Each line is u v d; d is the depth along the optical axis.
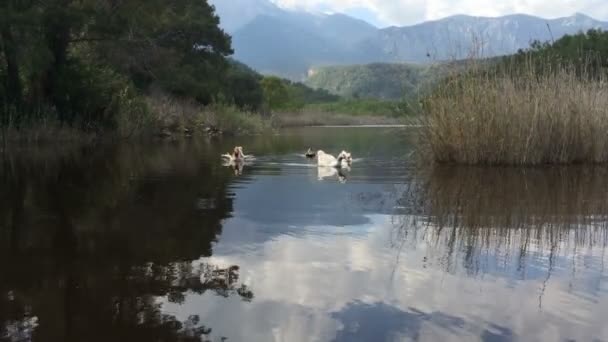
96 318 3.34
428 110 12.12
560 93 11.75
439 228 5.73
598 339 3.08
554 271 4.26
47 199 7.46
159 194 7.93
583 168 10.91
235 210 6.68
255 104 46.88
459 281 4.02
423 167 11.41
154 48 32.50
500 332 3.17
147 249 4.86
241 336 3.11
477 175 10.05
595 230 5.62
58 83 20.50
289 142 21.70
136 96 24.81
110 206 6.94
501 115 11.31
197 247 4.93
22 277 4.07
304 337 3.09
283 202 7.28
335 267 4.34
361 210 6.71
